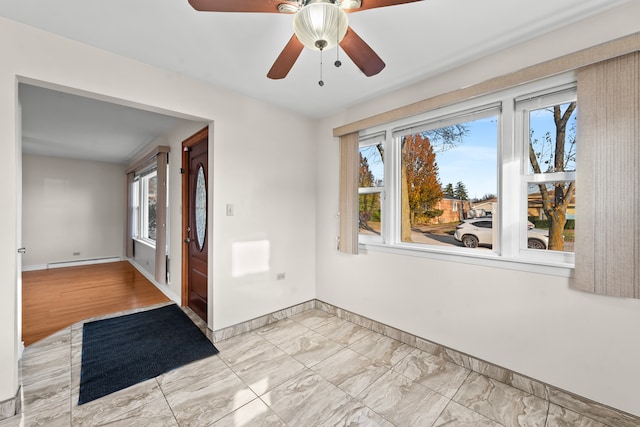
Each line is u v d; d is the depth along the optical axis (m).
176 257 3.67
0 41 1.60
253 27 1.70
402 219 2.72
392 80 2.39
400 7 1.53
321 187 3.37
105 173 6.48
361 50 1.38
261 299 2.90
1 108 1.60
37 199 5.73
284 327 2.88
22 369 2.13
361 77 2.33
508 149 1.98
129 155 5.69
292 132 3.15
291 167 3.15
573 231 1.79
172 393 1.87
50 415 1.66
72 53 1.83
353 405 1.76
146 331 2.79
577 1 1.49
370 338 2.64
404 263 2.55
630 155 1.48
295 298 3.22
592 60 1.55
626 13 1.50
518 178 1.97
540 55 1.78
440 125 2.38
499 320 2.00
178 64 2.15
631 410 1.53
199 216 3.15
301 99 2.81
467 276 2.16
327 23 1.11
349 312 3.03
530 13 1.58
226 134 2.60
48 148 5.09
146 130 3.95
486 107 2.11
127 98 2.04
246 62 2.12
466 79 2.12
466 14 1.58
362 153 3.05
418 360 2.27
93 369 2.13
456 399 1.82
